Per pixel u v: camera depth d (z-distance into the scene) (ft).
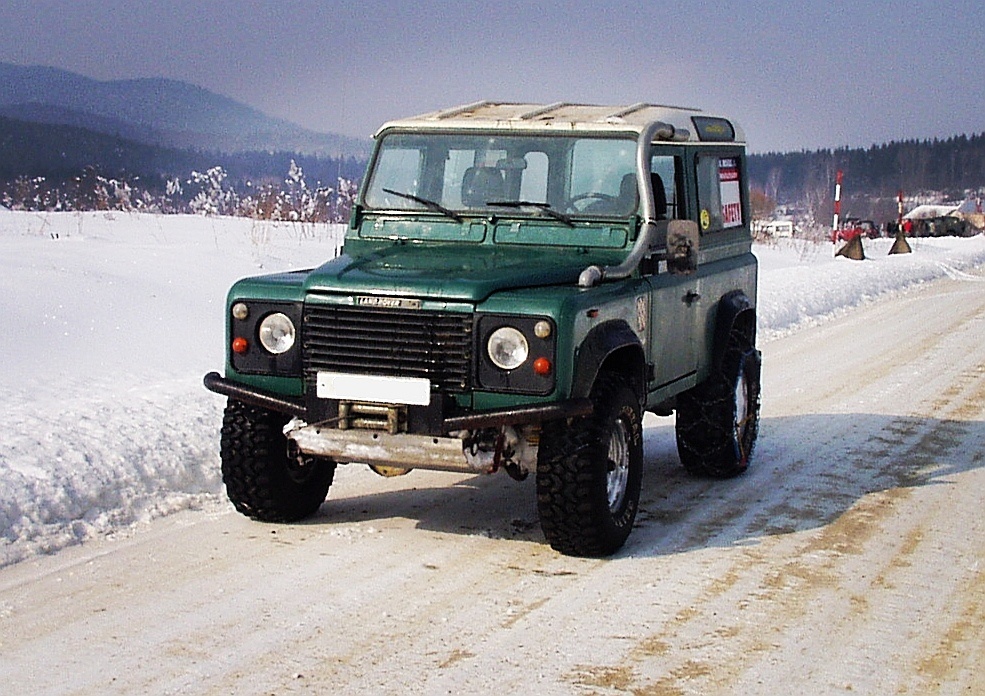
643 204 23.06
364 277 20.71
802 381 41.83
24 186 73.41
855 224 176.45
